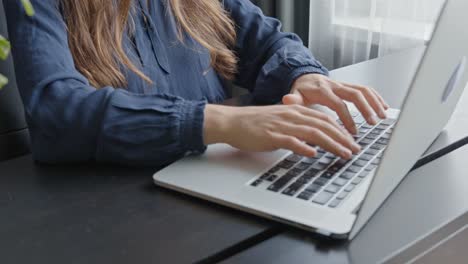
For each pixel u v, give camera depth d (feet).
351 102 2.78
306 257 1.74
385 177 1.80
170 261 1.74
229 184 2.12
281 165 2.24
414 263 1.81
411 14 5.30
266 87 3.16
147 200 2.10
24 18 2.82
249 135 2.31
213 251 1.77
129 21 3.24
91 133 2.41
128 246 1.82
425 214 1.93
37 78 2.61
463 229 1.95
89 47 3.04
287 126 2.31
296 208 1.91
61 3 3.05
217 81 3.71
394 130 1.65
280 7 6.41
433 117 2.06
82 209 2.06
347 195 1.98
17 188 2.26
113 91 2.52
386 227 1.86
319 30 6.22
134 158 2.38
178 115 2.40
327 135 2.29
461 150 2.41
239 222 1.92
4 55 1.39
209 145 2.46
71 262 1.76
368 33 5.72
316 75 3.03
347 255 1.74
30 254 1.81
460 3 1.73
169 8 3.47
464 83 2.36
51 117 2.46
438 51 1.67
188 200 2.09
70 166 2.45
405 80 3.32
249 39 3.70
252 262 1.73
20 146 3.61
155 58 3.37
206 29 3.57
